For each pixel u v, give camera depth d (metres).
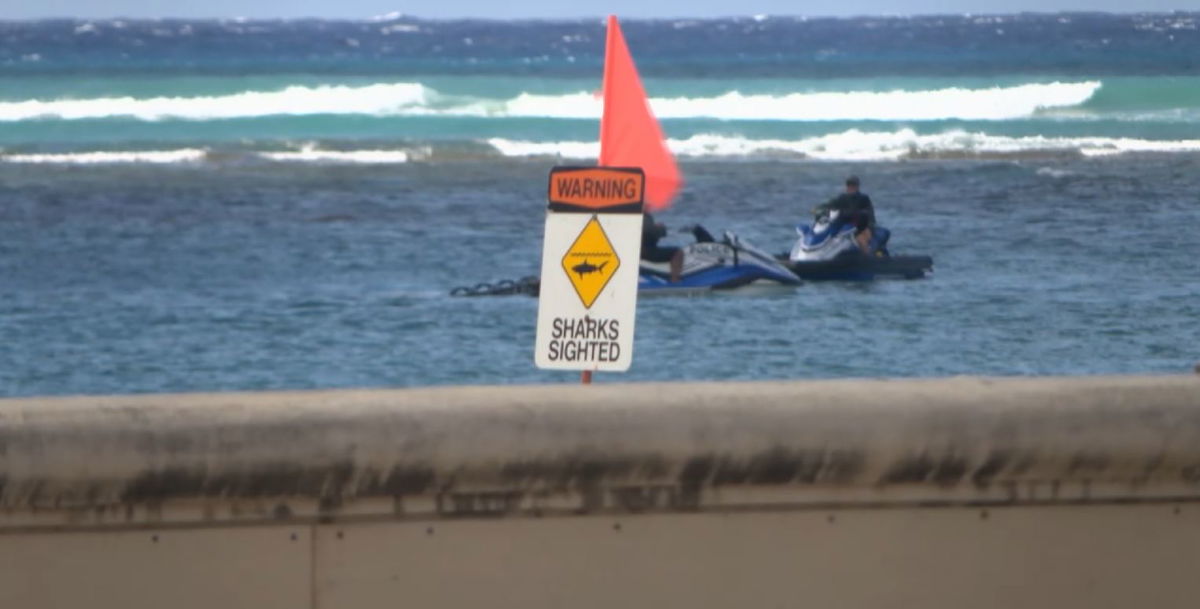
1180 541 12.48
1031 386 12.30
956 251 72.31
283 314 53.25
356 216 87.38
